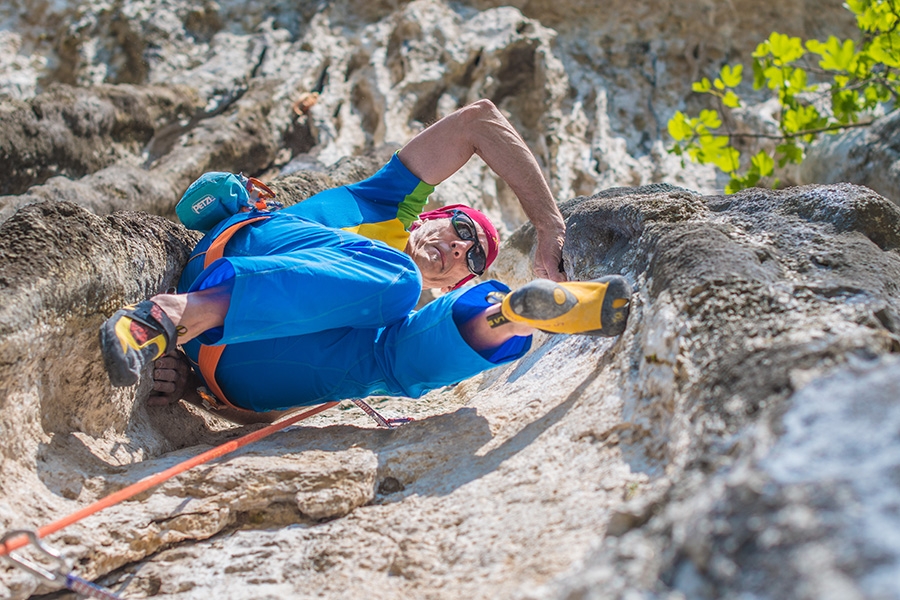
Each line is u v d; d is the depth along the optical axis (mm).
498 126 3148
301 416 2744
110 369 2211
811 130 5781
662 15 7469
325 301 2543
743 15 7508
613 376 2324
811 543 1218
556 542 1791
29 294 2240
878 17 5562
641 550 1426
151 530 2189
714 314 2115
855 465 1296
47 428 2377
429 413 3297
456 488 2209
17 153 5246
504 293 2580
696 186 6691
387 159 5426
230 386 2836
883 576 1125
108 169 5414
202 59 7102
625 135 6945
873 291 2115
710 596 1281
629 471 1957
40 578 1823
